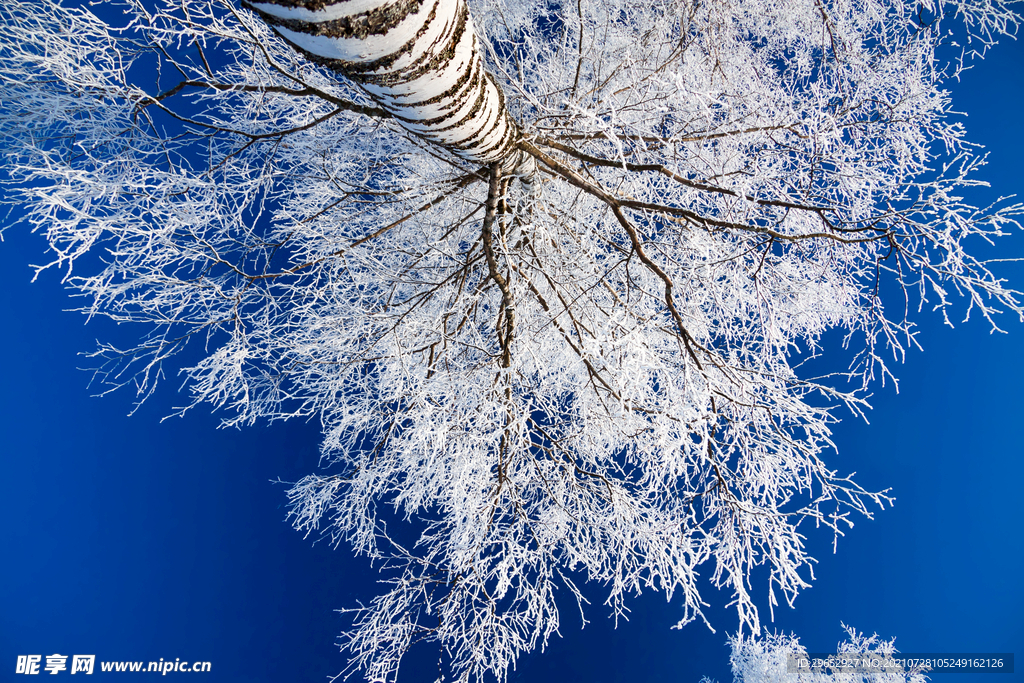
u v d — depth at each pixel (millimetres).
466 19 1193
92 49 2689
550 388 3191
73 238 2506
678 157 2996
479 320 3529
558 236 3307
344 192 3279
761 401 2607
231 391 3223
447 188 3230
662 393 3098
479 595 2709
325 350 3291
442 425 2357
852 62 3102
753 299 3045
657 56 3184
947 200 2498
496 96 1729
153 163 3137
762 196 3035
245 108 3295
